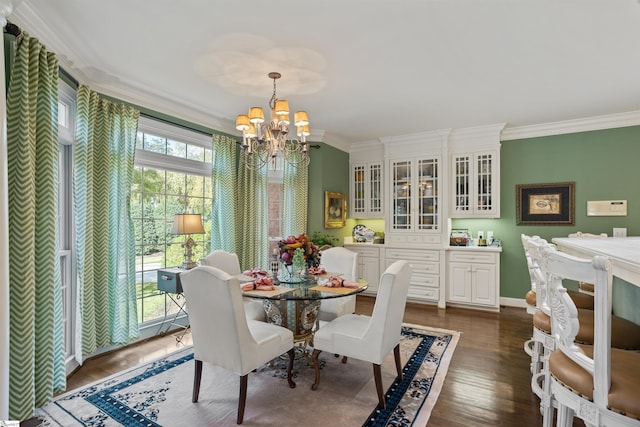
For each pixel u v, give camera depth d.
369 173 5.69
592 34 2.33
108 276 3.09
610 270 1.14
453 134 4.95
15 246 1.98
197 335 2.23
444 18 2.16
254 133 2.93
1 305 1.67
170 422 2.07
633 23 2.19
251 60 2.73
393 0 1.98
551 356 1.47
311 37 2.39
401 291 2.37
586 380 1.21
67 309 2.77
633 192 4.18
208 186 4.24
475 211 4.83
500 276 4.94
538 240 2.25
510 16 2.13
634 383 1.16
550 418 1.89
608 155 4.30
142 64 2.81
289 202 4.91
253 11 2.09
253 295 2.43
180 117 3.81
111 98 3.14
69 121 2.76
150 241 3.63
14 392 1.97
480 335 3.66
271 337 2.31
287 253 2.87
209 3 2.01
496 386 2.53
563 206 4.54
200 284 2.11
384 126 4.72
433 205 5.03
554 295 1.40
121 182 3.14
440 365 2.87
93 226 2.95
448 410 2.22
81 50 2.58
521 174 4.80
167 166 3.73
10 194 1.98
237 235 4.39
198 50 2.58
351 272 3.56
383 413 2.16
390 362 2.94
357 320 2.62
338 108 3.91
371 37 2.38
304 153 2.95
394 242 5.33
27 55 2.03
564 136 4.54
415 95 3.50
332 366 2.86
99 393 2.41
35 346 2.20
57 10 2.08
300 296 2.40
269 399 2.33
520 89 3.34
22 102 2.00
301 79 3.09
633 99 3.62
